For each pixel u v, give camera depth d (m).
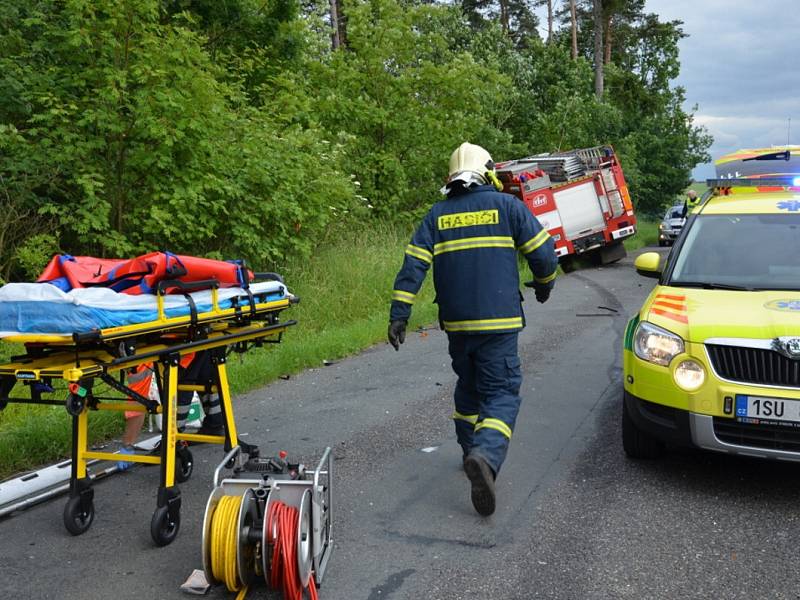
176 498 4.07
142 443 5.53
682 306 4.91
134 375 5.19
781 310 4.62
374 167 16.64
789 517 4.20
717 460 5.14
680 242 5.83
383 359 8.88
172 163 9.38
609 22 41.66
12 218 8.62
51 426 5.77
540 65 26.98
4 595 3.49
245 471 3.66
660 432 4.63
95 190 8.75
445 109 18.09
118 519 4.39
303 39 15.95
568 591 3.42
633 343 4.87
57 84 9.05
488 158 4.53
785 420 4.23
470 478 4.02
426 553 3.84
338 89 16.67
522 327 4.35
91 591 3.53
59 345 3.67
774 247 5.53
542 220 17.34
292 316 10.59
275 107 12.77
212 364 4.78
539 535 4.02
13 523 4.36
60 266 3.93
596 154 18.25
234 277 4.51
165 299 4.02
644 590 3.41
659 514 4.25
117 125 8.78
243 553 3.29
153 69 9.00
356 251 13.13
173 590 3.54
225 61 13.14
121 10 8.82
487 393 4.34
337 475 5.01
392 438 5.80
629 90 35.81
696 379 4.46
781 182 6.72
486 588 3.46
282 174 10.83
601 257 18.88
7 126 8.18
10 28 9.22
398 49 17.62
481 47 26.50
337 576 3.62
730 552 3.78
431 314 11.52
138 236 9.46
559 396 6.86
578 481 4.79
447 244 4.35
